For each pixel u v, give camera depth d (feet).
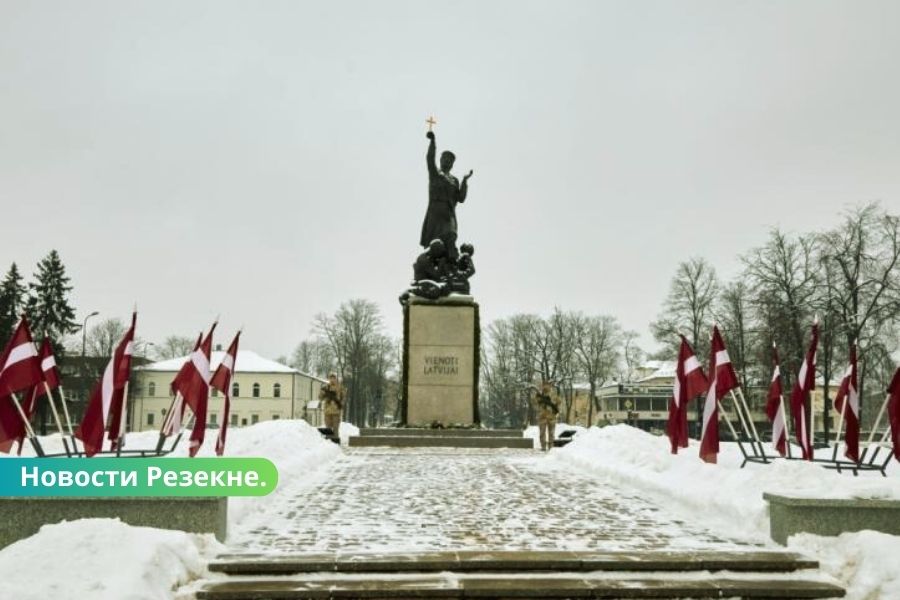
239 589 26.35
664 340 191.21
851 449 42.83
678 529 35.50
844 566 28.99
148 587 25.02
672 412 50.98
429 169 104.83
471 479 55.36
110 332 292.40
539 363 268.62
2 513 30.30
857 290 137.59
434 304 98.53
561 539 32.99
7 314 203.00
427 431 92.94
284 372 329.31
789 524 31.53
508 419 297.94
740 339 167.22
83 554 26.05
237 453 56.39
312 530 34.81
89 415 36.83
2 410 37.11
